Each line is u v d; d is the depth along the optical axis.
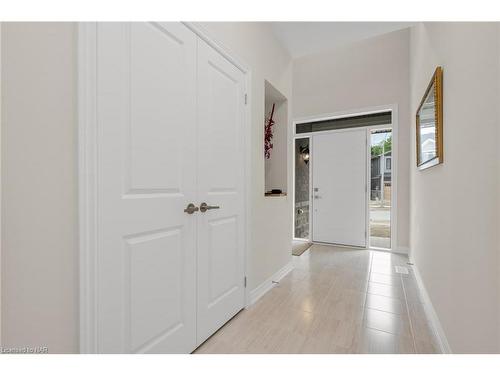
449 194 1.51
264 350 1.54
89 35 0.97
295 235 4.82
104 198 1.02
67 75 0.92
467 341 1.20
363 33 2.60
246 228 2.11
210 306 1.68
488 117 1.00
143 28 1.21
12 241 0.79
